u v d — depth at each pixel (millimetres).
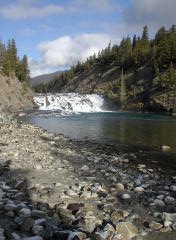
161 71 110688
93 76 167750
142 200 12078
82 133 37719
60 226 8492
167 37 124125
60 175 14961
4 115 44312
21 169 15375
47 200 10797
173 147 28203
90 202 11148
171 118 65000
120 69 145250
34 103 99812
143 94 106312
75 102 106500
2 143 22188
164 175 17844
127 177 16109
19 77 109312
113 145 29000
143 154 24797
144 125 48281
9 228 7844
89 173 16281
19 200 10281
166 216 10148
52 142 28031
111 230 8641
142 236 8781
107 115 74625
